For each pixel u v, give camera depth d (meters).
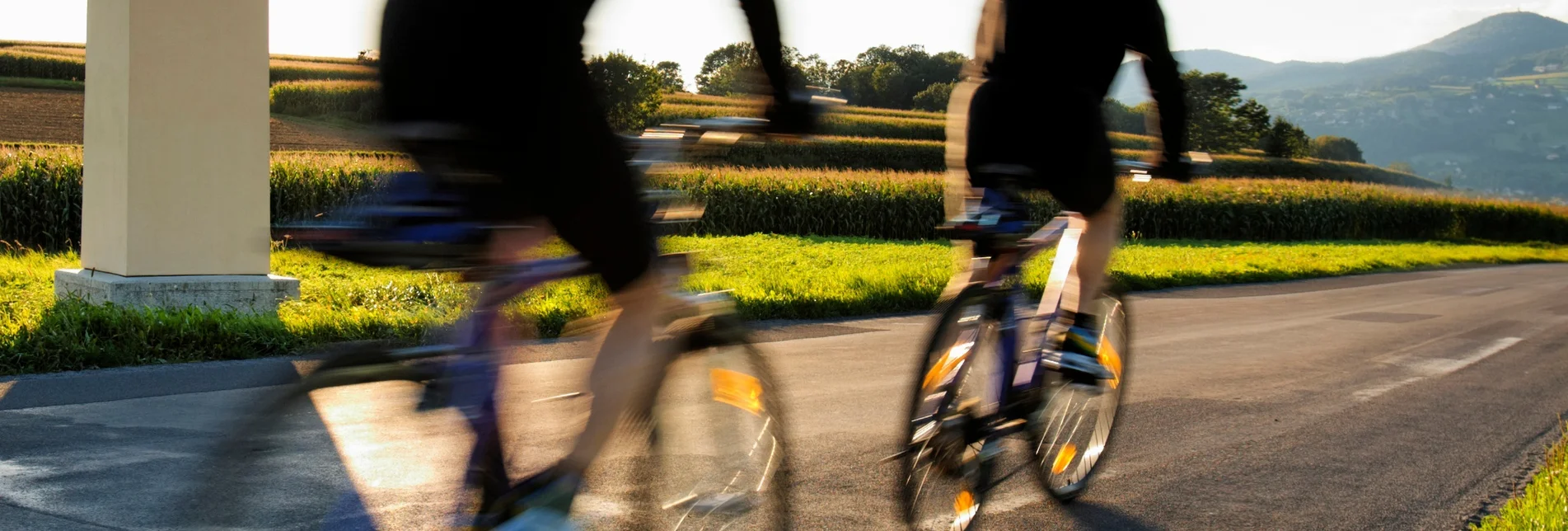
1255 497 4.27
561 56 2.22
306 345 7.15
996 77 3.40
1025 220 3.34
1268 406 6.21
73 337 6.54
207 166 8.61
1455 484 4.59
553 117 2.21
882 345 8.29
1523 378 7.62
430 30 2.13
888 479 4.29
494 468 2.32
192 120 8.53
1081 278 3.54
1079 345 3.53
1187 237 31.31
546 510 2.31
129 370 6.27
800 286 11.20
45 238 15.98
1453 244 35.75
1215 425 5.62
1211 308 12.40
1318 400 6.50
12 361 6.13
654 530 2.51
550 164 2.22
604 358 2.38
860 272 13.29
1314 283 17.36
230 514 2.17
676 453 2.53
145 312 7.22
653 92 35.31
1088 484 4.06
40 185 15.80
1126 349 4.07
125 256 8.35
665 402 2.48
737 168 27.59
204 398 5.45
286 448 2.16
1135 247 25.41
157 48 8.35
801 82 2.43
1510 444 5.41
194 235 8.59
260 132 8.83
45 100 48.03
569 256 2.34
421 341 2.28
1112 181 3.49
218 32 8.60
